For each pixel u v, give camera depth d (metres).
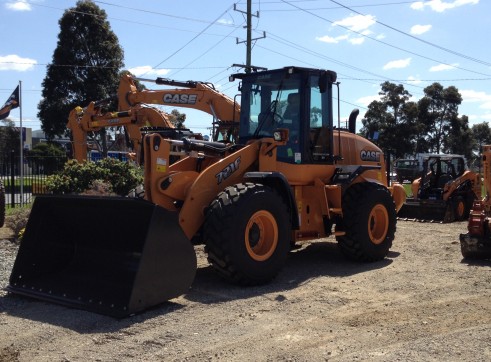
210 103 11.73
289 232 6.99
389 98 50.84
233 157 7.01
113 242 6.07
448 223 14.75
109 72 31.38
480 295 6.27
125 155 18.06
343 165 8.78
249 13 24.94
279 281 6.99
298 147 7.89
